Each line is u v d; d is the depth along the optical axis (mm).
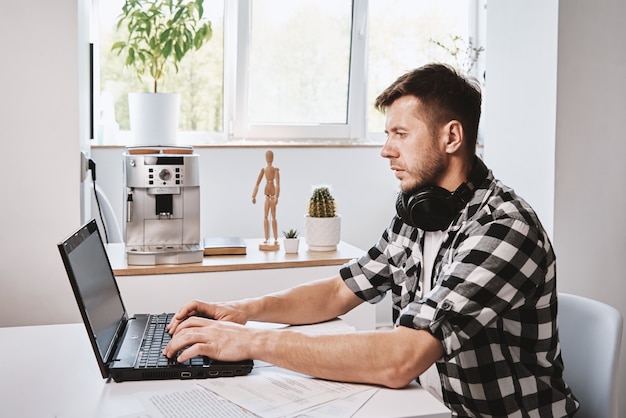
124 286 2455
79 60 2500
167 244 2598
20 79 2395
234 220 3572
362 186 3744
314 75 3760
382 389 1415
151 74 3475
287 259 2631
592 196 2809
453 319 1430
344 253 2762
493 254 1470
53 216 2449
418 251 1749
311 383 1439
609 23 2773
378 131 3898
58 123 2432
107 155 3367
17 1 2371
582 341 1835
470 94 1592
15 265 2439
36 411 1294
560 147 2752
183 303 2506
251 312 1766
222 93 3641
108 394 1378
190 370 1455
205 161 3508
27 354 1609
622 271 2869
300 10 3674
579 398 1818
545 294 1560
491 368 1540
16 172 2416
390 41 3848
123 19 3461
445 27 3910
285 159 3613
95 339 1422
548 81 2770
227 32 3586
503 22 2992
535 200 2867
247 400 1345
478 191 1598
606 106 2797
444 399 1607
